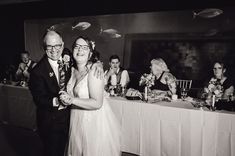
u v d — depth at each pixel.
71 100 1.68
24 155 2.90
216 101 2.53
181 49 4.89
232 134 2.25
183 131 2.46
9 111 3.89
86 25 5.65
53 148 2.11
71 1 5.59
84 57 1.81
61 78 2.06
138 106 2.69
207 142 2.36
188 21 4.78
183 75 4.89
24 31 6.15
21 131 3.73
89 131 1.86
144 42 5.20
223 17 4.47
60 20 5.86
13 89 3.78
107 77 3.72
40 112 2.16
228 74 4.41
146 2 5.06
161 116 2.57
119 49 5.45
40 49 6.13
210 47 4.63
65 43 5.91
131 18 5.26
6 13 6.02
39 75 2.03
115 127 2.08
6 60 6.09
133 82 5.14
